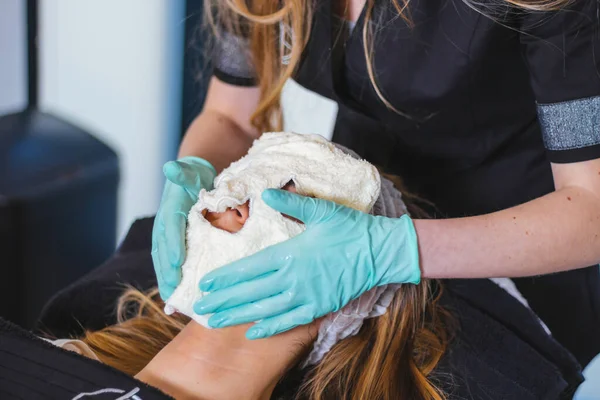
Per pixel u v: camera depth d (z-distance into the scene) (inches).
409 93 47.9
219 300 35.2
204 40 72.3
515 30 42.8
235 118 55.6
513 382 43.9
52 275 83.0
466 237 39.0
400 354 40.4
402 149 52.0
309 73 50.4
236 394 36.2
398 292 40.0
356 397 39.7
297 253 35.6
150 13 82.8
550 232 39.9
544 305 53.4
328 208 36.0
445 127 49.2
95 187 83.8
